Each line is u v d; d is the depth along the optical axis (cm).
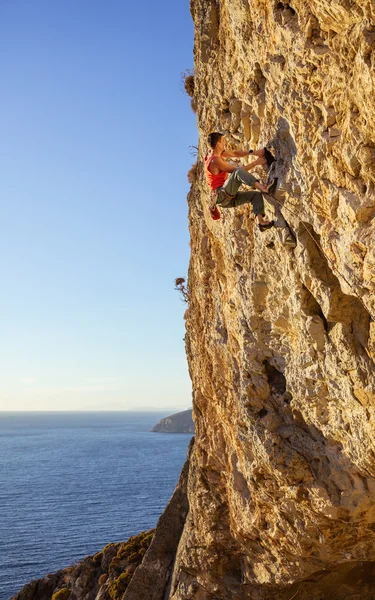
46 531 10112
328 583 1612
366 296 792
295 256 941
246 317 1193
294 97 823
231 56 1074
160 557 2386
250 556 1627
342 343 930
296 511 1270
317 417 1098
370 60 666
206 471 1817
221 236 1319
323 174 799
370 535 1236
